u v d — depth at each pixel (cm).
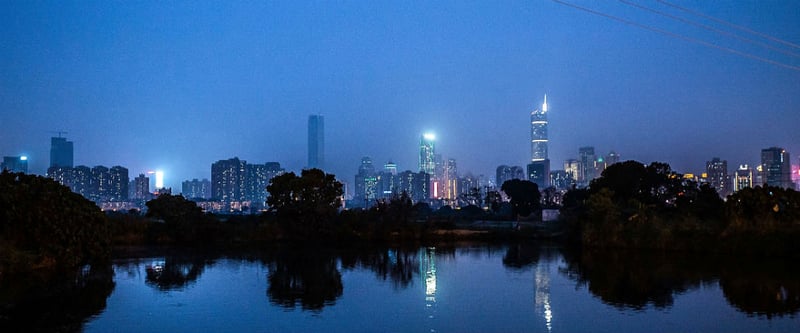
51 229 6309
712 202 10725
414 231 10438
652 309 4419
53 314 4266
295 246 9331
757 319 4091
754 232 7475
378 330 3859
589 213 9369
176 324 4006
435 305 4603
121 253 8069
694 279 5703
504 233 10694
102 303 4638
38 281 5616
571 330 3853
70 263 6519
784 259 7062
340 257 7844
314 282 5678
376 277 5997
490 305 4591
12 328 3878
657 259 7325
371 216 10619
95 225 6962
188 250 8588
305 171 10369
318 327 3934
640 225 8794
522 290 5228
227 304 4616
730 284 5400
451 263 7194
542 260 7469
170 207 9625
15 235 6231
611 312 4334
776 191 7706
